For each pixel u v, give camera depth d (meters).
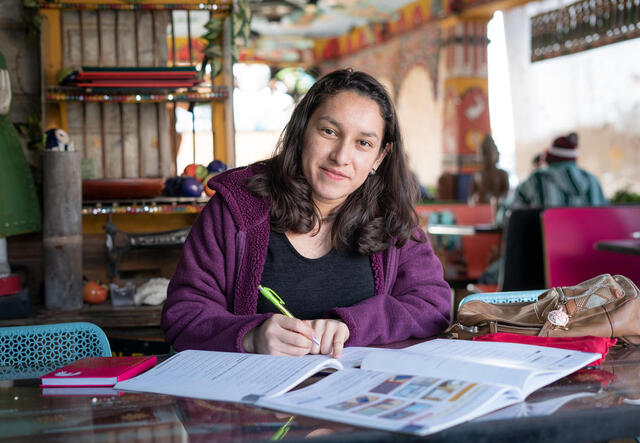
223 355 1.17
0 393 1.03
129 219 2.95
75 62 2.97
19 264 2.83
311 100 1.51
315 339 1.23
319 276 1.57
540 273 3.98
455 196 8.09
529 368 0.99
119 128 3.03
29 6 2.83
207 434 0.82
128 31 3.02
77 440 0.81
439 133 8.80
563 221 3.81
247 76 12.26
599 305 1.31
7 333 1.46
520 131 7.38
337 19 10.45
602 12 6.11
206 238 1.56
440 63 8.65
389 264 1.61
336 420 0.85
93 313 2.54
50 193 2.57
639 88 5.84
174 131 3.08
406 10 9.55
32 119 2.87
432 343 1.22
